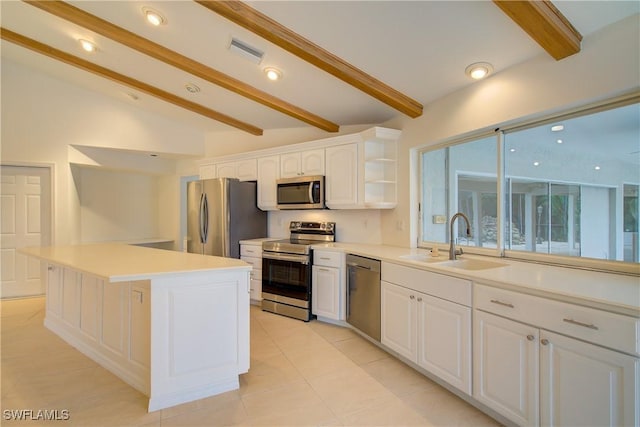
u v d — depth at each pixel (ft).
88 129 15.53
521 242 7.79
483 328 5.93
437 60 7.79
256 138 16.31
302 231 14.16
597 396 4.33
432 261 8.48
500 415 5.93
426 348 7.26
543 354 4.95
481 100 8.04
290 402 6.61
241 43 8.87
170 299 6.46
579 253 6.63
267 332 10.53
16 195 14.39
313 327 11.00
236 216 14.02
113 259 8.00
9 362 8.29
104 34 9.08
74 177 15.81
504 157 8.09
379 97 9.46
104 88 15.01
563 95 6.24
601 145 6.17
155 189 20.84
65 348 9.12
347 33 7.49
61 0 8.54
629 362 4.05
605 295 4.46
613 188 6.04
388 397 6.79
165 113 16.39
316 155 12.43
